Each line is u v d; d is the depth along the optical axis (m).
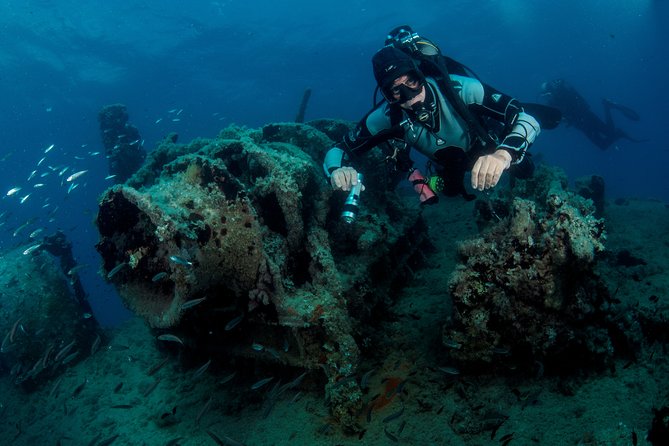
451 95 3.63
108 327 8.69
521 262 3.43
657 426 2.40
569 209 3.34
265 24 33.03
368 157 6.10
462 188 4.24
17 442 5.71
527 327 3.51
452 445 3.29
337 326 3.84
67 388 6.49
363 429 3.67
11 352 6.66
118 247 4.32
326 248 4.43
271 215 4.57
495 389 3.67
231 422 4.41
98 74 32.41
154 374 6.01
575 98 17.55
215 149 4.68
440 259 6.84
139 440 4.68
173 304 3.69
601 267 5.34
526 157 4.61
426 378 4.02
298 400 4.30
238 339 4.66
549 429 3.12
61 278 7.34
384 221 5.55
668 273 5.23
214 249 3.62
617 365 3.55
